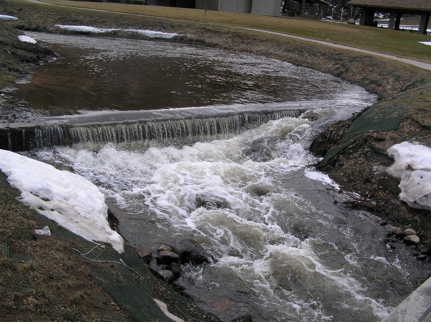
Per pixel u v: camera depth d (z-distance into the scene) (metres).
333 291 7.14
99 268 5.59
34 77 17.33
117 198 9.30
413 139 11.06
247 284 6.98
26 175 7.23
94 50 26.62
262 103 16.36
